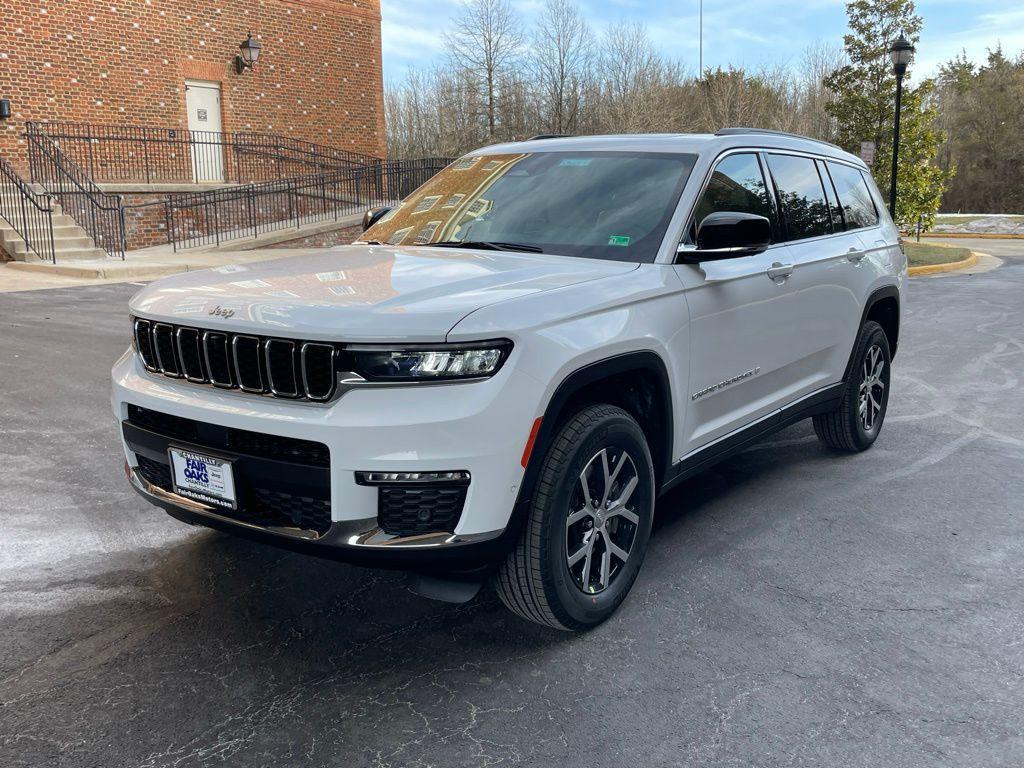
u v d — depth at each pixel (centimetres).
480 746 251
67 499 445
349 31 2452
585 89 4294
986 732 259
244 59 2161
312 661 296
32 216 1634
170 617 326
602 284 312
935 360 858
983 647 309
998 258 2234
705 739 255
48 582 352
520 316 275
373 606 337
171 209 1856
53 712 265
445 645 308
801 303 434
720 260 366
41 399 641
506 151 439
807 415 472
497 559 282
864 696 278
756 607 338
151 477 321
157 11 1989
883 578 364
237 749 249
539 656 301
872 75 2280
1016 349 916
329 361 263
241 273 335
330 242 2089
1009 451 548
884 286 528
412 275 311
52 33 1806
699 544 399
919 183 2294
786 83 5356
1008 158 5538
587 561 310
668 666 295
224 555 380
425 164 2655
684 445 362
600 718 265
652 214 358
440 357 260
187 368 298
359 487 261
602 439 303
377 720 263
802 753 249
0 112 1722
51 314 1030
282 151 2305
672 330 335
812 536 409
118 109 1936
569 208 374
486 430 262
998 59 6631
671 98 4394
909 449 552
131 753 246
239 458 278
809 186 468
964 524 425
